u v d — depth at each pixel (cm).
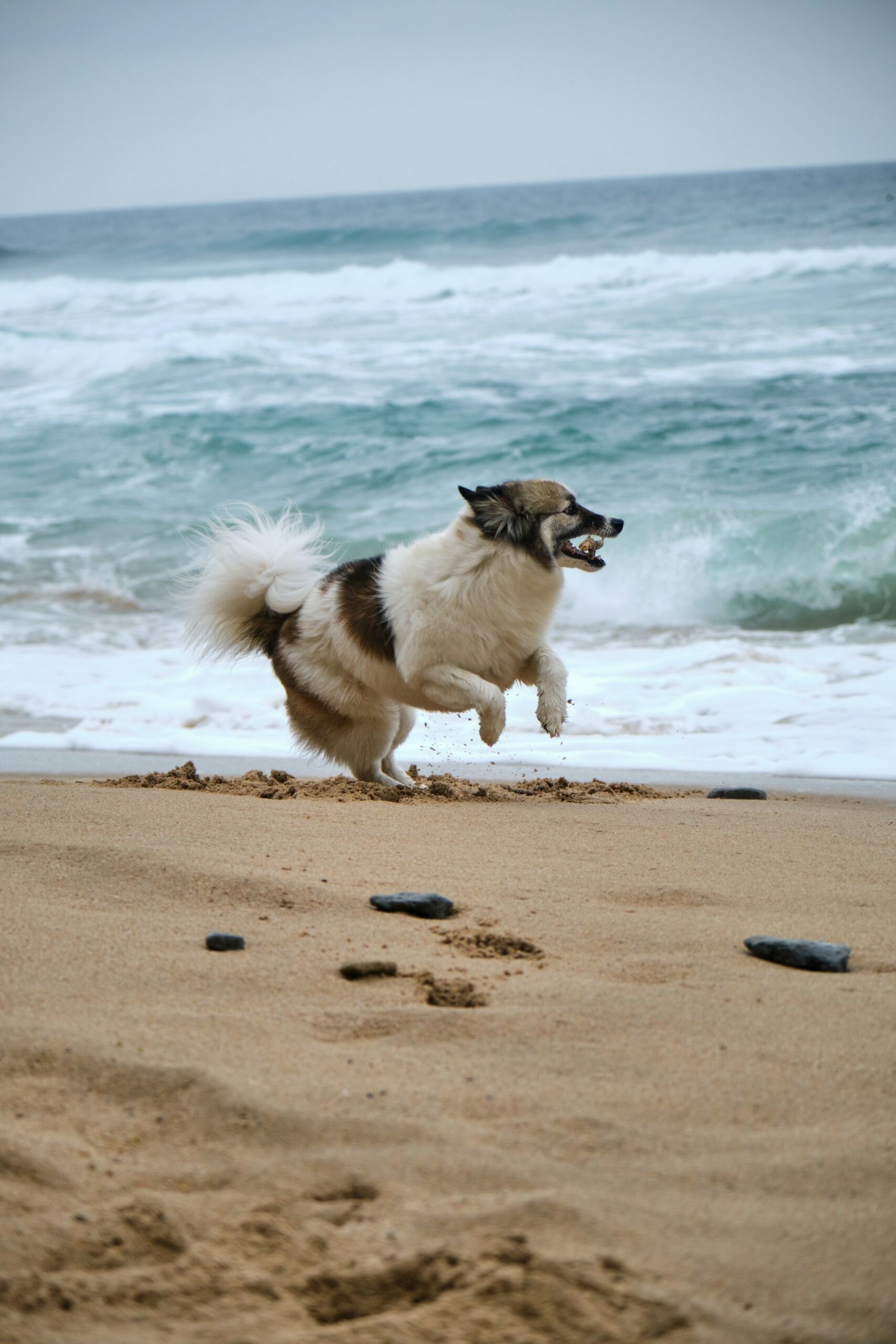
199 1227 209
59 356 2341
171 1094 254
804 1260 201
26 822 472
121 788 589
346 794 605
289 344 2362
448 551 602
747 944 355
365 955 343
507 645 618
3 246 6738
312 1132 239
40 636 1130
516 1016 299
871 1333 184
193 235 6266
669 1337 181
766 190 6631
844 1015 305
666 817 557
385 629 609
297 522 684
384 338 2362
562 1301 187
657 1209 214
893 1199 219
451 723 878
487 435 1658
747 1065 275
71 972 319
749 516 1292
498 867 450
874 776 700
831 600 1176
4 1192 216
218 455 1705
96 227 9994
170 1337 183
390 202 14712
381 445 1669
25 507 1559
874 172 9481
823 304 2320
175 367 2220
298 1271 198
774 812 577
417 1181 222
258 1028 289
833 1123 248
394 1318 186
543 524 606
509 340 2252
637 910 398
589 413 1702
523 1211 210
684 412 1667
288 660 645
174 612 1211
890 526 1256
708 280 2722
